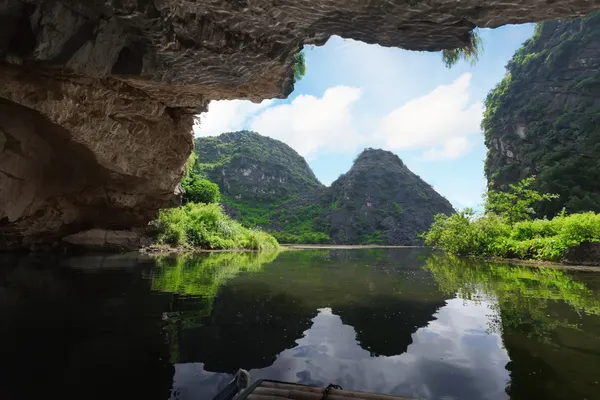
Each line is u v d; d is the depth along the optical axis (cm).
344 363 297
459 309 486
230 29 460
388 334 376
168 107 845
